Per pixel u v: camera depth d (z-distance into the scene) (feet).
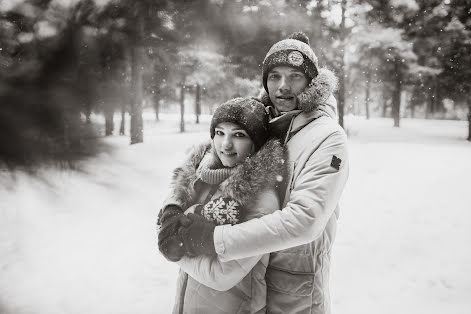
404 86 79.15
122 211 16.99
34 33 2.85
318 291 4.45
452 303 11.19
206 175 4.28
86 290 11.23
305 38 4.94
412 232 16.61
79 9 3.02
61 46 2.88
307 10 41.39
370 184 24.66
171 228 4.02
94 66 3.03
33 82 2.72
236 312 4.17
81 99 2.87
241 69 46.68
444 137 63.57
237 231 3.73
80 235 14.89
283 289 4.30
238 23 16.79
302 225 3.71
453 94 63.72
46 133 2.66
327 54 49.96
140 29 3.59
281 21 32.55
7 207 6.34
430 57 61.93
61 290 11.13
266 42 32.40
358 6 50.42
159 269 12.92
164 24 4.06
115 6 3.27
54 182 2.67
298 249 4.28
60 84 2.77
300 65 4.39
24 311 9.73
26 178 2.60
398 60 64.08
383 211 19.45
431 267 13.47
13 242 13.80
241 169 4.04
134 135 40.75
